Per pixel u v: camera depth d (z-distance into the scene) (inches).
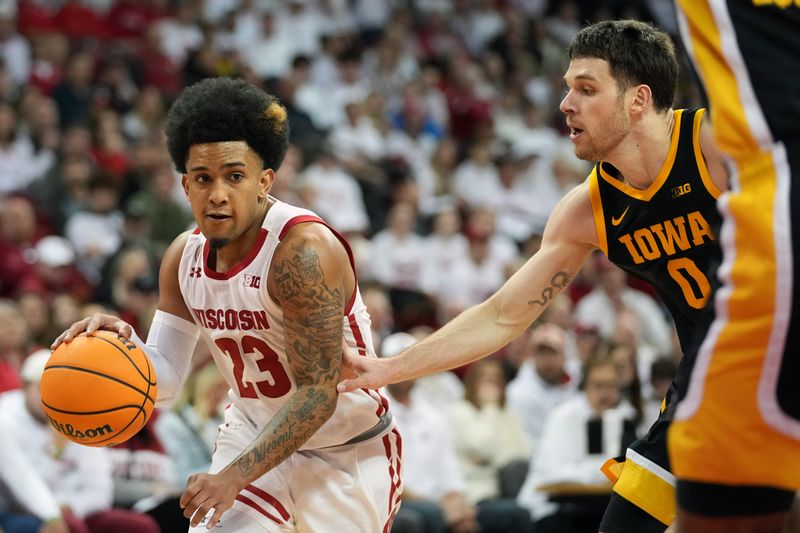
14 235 434.9
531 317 178.2
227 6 726.5
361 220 563.8
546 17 912.3
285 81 639.1
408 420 338.6
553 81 832.9
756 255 118.6
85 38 637.9
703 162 161.2
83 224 467.5
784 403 118.0
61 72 586.6
